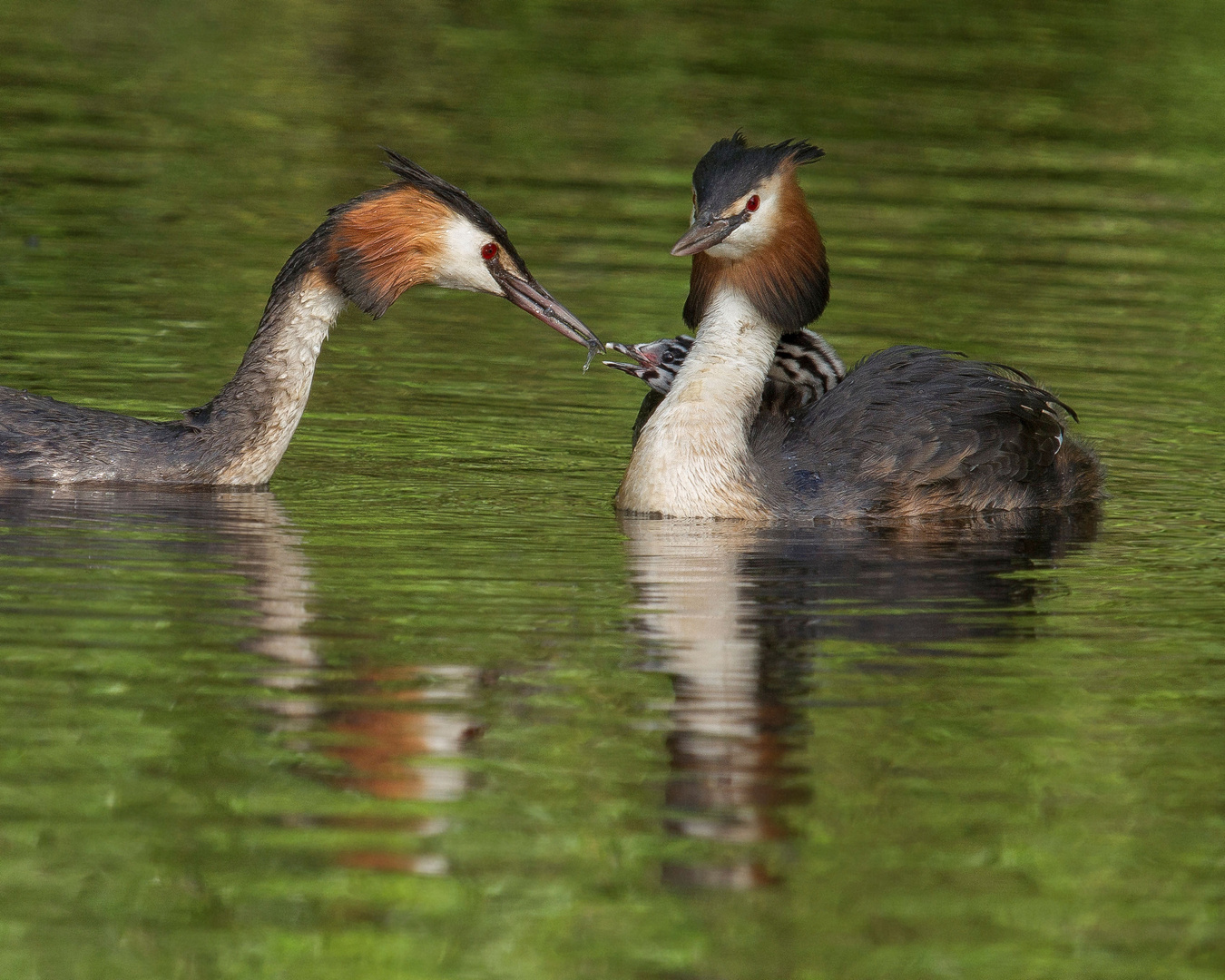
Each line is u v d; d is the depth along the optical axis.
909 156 25.03
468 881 7.19
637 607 10.34
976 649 9.80
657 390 14.23
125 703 8.62
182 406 14.62
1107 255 20.88
